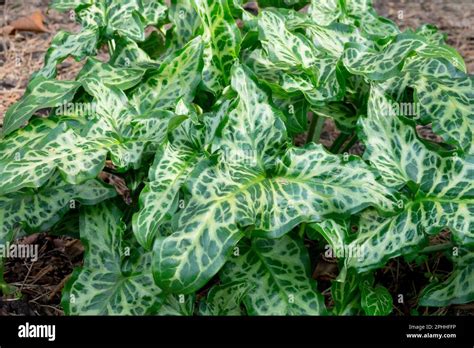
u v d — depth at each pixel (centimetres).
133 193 255
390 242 223
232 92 238
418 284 280
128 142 240
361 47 250
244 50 274
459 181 232
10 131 244
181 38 279
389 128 242
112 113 248
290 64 252
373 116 242
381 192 218
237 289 226
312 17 291
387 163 235
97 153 230
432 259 288
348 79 270
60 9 294
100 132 241
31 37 460
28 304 267
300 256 235
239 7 273
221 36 263
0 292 270
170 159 227
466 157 234
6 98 392
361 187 217
